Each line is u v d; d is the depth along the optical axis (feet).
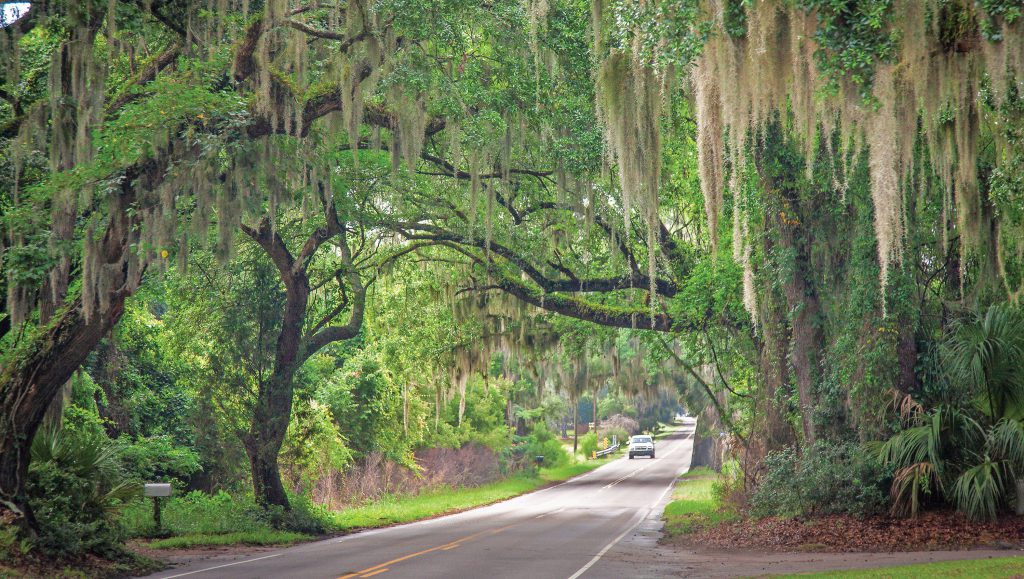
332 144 63.82
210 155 49.11
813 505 56.75
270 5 52.01
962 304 58.34
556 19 60.54
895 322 55.98
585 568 42.86
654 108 50.47
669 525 71.05
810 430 61.67
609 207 74.59
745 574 39.22
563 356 117.39
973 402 53.88
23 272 47.01
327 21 64.39
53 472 48.16
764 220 66.13
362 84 60.75
